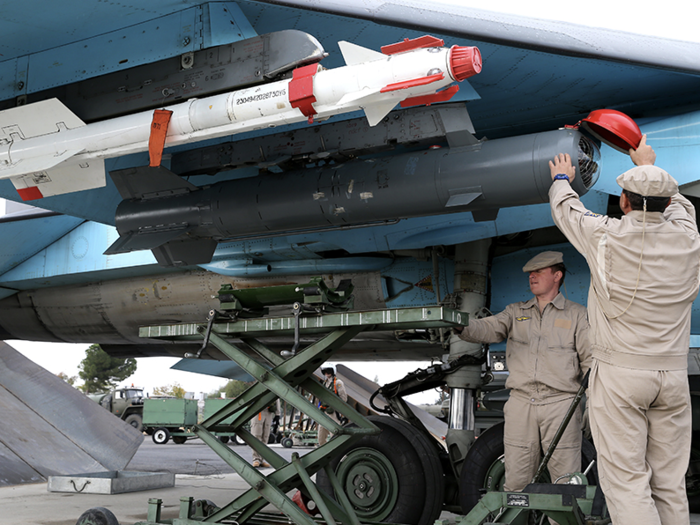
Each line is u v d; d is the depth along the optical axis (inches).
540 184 167.9
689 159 181.9
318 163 209.3
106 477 252.7
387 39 192.4
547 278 133.8
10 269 353.1
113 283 341.4
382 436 166.4
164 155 235.0
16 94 217.3
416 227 226.2
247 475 122.5
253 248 266.2
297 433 660.1
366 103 169.2
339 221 201.8
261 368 127.4
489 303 227.0
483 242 221.8
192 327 138.6
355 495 168.7
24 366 308.8
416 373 198.4
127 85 201.5
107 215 281.1
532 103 209.9
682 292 91.1
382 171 189.8
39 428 275.0
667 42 198.4
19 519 176.6
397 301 258.5
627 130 151.2
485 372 206.4
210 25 188.2
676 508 89.0
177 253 237.6
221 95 184.9
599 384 93.6
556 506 98.3
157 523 129.6
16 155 211.9
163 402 742.5
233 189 215.2
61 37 204.2
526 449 129.6
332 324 122.5
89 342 392.5
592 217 99.3
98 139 200.5
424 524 161.2
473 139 179.8
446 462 187.9
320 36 193.8
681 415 91.7
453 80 160.4
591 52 171.2
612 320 93.1
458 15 181.9
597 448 93.7
